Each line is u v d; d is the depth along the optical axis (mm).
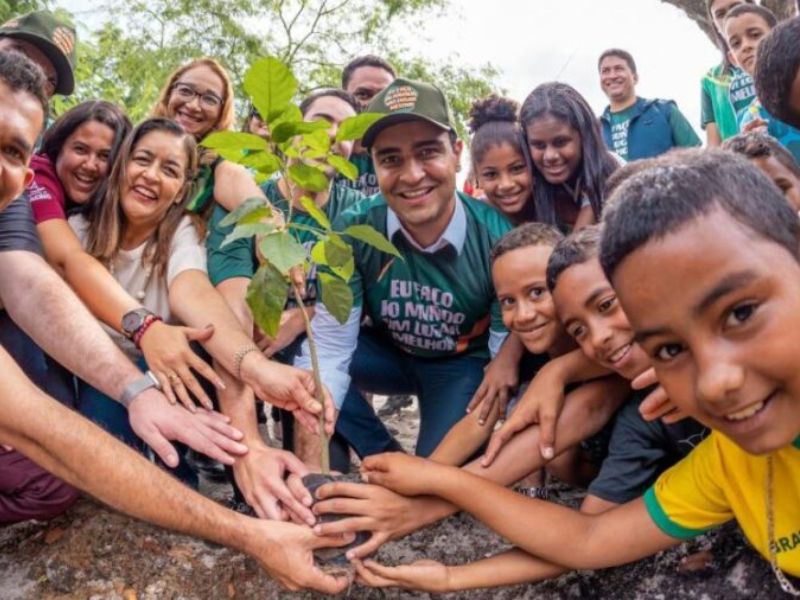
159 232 2248
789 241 998
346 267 1695
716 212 973
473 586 1643
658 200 1002
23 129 1604
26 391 1506
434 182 2246
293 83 1572
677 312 983
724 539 1757
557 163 2514
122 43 10250
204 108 2889
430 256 2377
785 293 966
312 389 1828
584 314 1670
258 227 1598
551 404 1833
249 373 1891
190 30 10477
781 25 1931
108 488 1512
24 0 5707
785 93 1869
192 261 2213
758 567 1667
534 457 1844
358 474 2484
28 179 1771
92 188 2371
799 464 1298
